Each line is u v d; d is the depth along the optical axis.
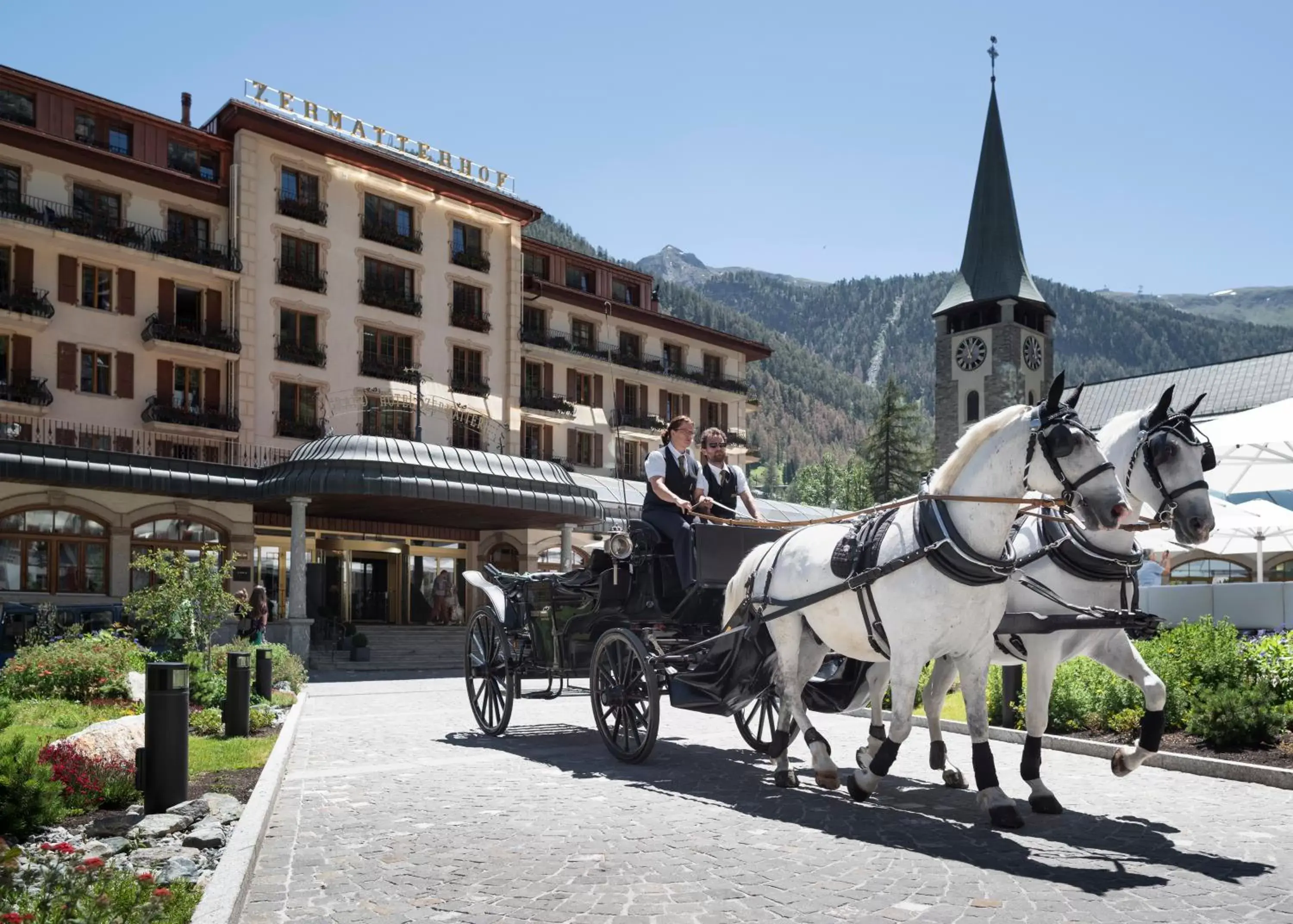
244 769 8.56
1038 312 88.12
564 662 9.99
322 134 40.25
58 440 34.34
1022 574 7.04
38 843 5.87
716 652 8.05
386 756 9.45
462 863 5.44
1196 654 9.93
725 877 5.11
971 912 4.51
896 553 6.42
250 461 37.88
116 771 7.11
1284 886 4.89
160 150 38.06
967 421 86.56
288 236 40.25
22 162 34.41
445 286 45.06
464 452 31.62
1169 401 6.75
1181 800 7.13
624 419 52.59
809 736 7.39
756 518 9.15
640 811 6.73
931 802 7.00
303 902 4.80
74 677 13.80
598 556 9.16
